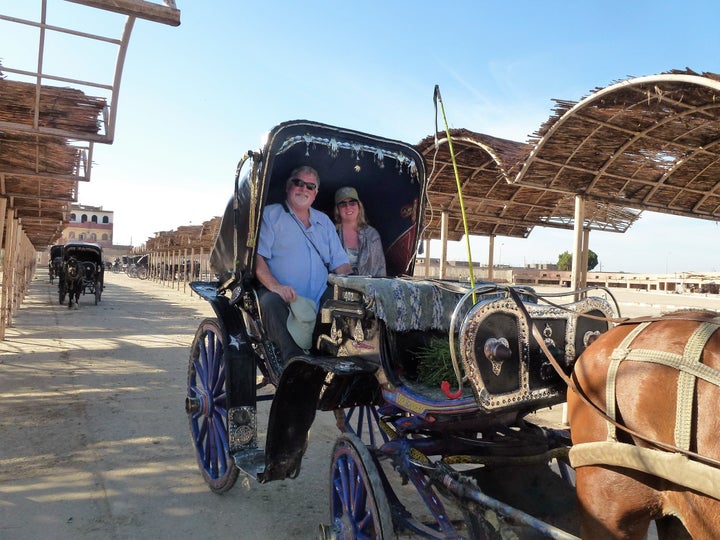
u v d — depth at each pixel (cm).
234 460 419
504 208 1173
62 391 796
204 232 2603
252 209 436
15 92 586
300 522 437
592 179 768
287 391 380
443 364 336
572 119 660
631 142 687
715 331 229
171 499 472
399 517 316
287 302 434
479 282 373
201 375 528
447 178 999
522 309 301
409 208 536
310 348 431
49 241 2884
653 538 414
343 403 397
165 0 445
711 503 209
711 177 775
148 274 5262
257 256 457
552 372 309
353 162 516
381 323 346
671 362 228
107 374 914
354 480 332
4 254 1234
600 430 253
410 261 535
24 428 633
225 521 436
